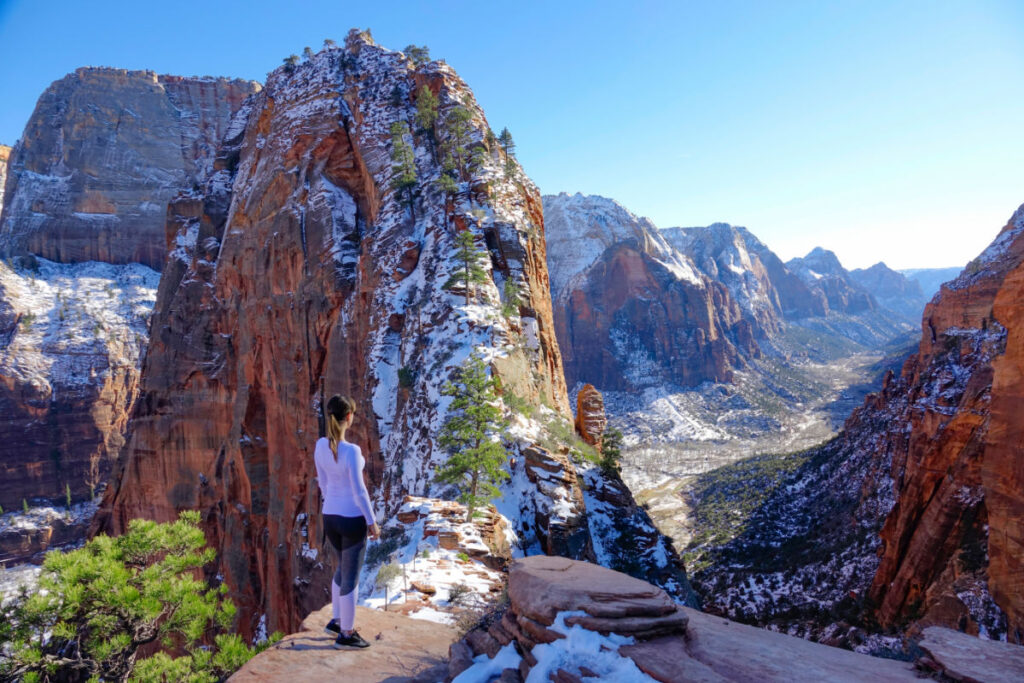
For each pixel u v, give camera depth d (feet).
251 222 253.65
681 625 18.30
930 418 166.20
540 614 18.39
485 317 152.97
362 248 206.39
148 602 46.11
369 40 307.37
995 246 235.20
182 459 256.11
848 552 200.85
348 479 23.11
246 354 235.40
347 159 250.78
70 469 581.12
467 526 66.74
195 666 48.67
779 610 192.95
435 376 141.08
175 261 295.48
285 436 216.13
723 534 310.86
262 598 220.23
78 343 624.18
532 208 243.81
